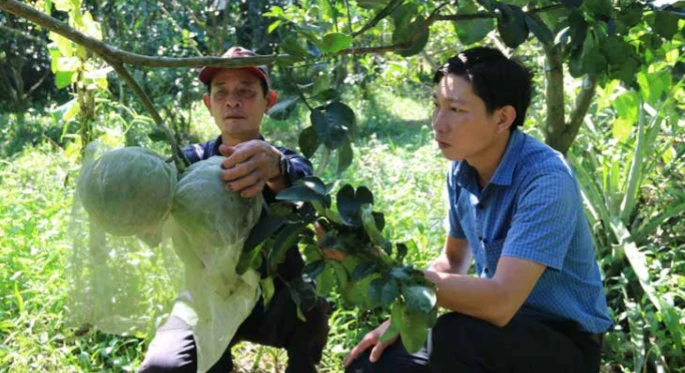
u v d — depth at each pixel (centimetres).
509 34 197
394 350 251
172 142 182
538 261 226
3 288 416
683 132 507
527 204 233
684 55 344
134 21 910
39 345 365
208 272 183
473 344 238
